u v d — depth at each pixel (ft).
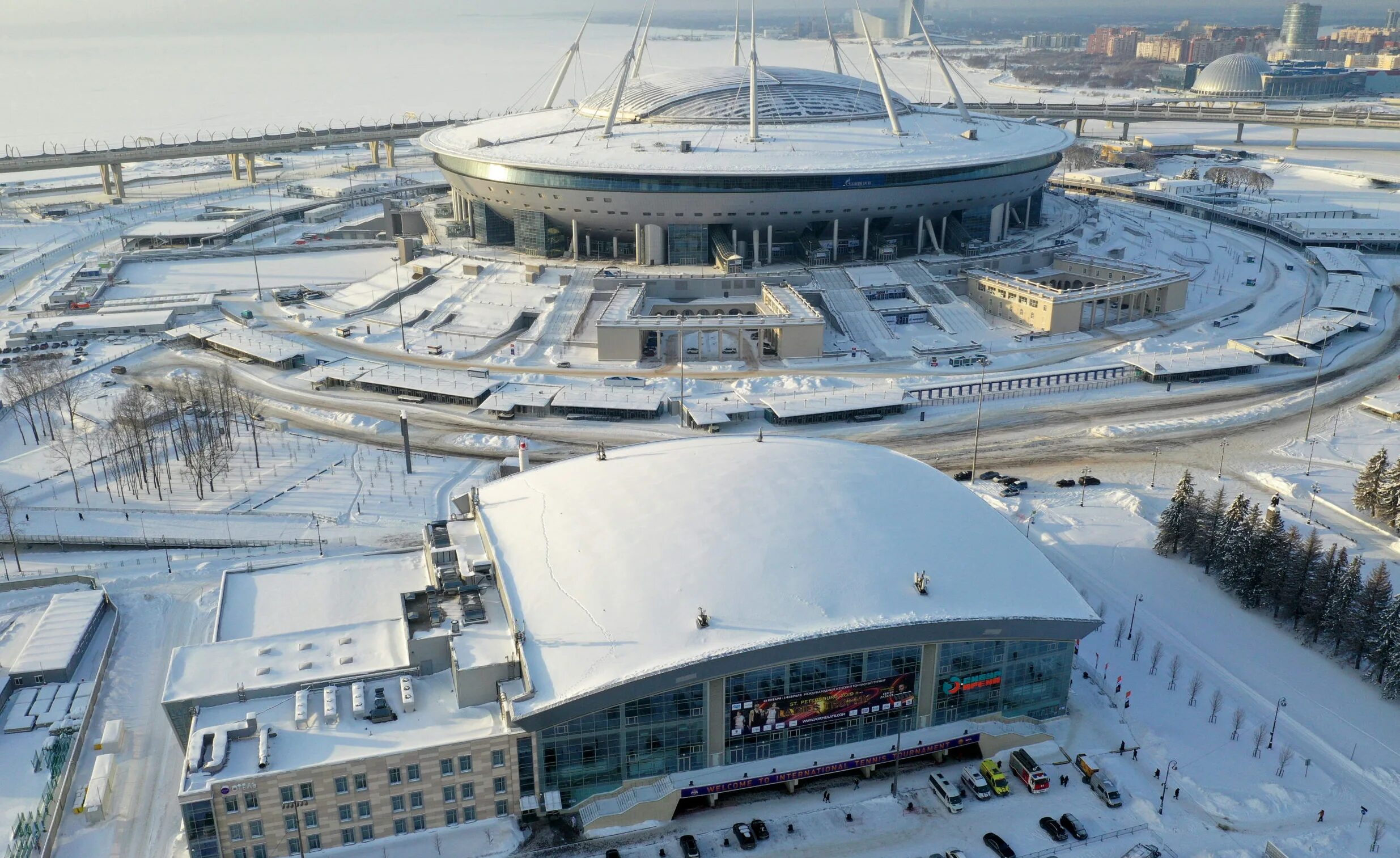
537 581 289.94
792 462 338.54
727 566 285.84
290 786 244.01
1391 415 512.22
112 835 257.75
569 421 519.60
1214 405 534.78
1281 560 343.46
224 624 303.27
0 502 417.90
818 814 265.75
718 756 272.31
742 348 611.47
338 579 328.08
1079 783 274.57
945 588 283.59
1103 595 358.43
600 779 266.57
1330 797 267.59
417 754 249.75
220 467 456.86
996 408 531.91
